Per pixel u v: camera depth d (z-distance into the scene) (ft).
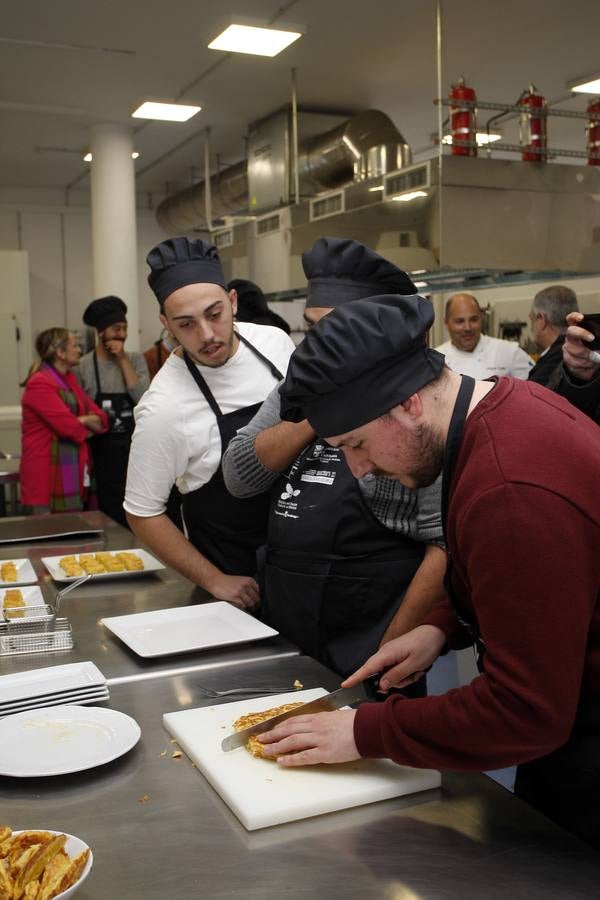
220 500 6.44
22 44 16.83
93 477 13.88
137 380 13.80
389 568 5.09
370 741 3.26
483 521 2.80
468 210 11.58
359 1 14.76
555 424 2.94
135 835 3.13
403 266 12.24
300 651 5.16
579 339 5.26
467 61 17.99
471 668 9.72
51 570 7.21
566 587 2.73
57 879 2.63
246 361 6.46
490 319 21.13
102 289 23.45
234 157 26.55
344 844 3.05
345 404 3.07
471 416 3.04
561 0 14.78
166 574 7.17
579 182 12.45
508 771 7.49
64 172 28.60
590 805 3.31
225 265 18.72
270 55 15.56
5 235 30.81
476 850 3.01
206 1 14.79
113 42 16.79
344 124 17.85
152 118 20.31
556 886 2.80
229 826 3.19
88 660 5.03
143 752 3.82
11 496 15.58
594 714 3.23
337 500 5.06
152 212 32.55
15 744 3.76
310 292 5.49
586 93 19.83
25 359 26.16
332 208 14.06
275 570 5.43
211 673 4.80
